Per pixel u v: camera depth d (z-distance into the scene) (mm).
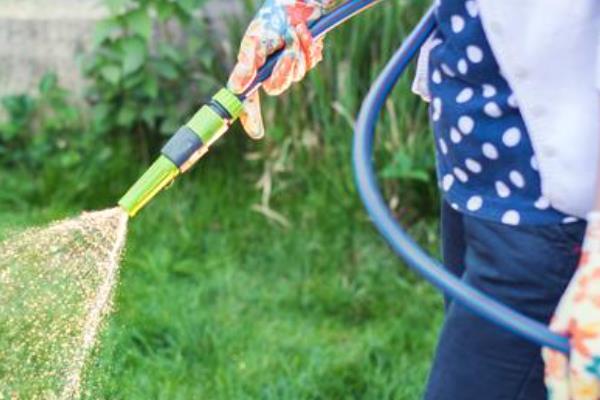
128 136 4844
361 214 4473
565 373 1816
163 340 3768
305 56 2197
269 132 4641
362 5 2262
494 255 2090
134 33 4750
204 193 4641
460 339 2141
